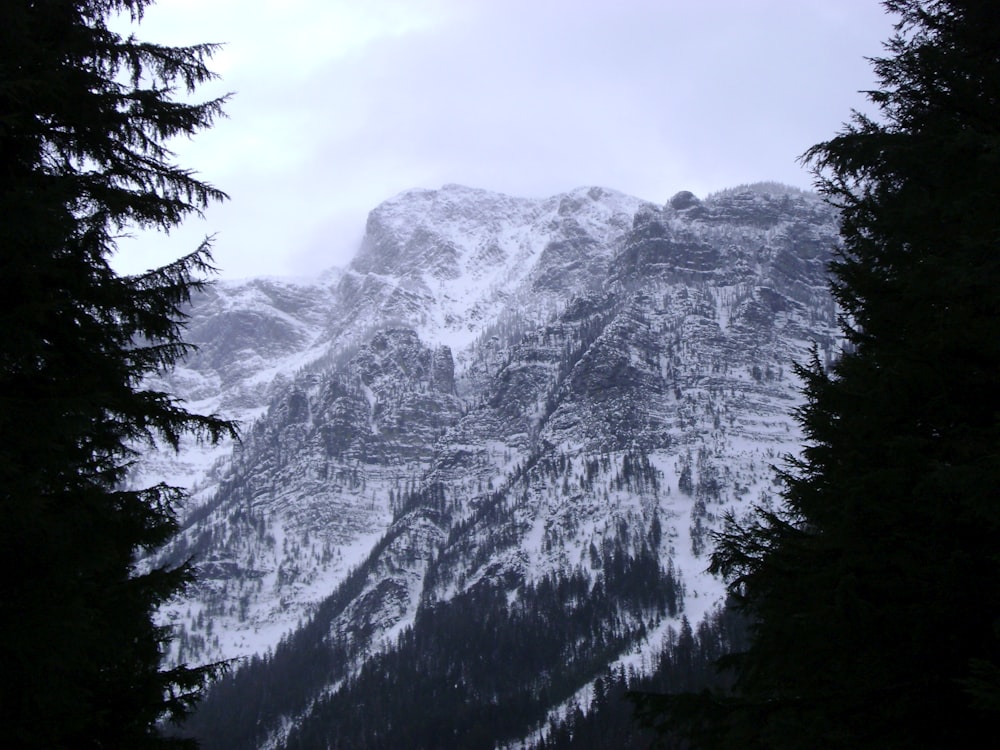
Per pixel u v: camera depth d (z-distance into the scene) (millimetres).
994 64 15438
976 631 12508
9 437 11594
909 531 13992
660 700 16031
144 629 14781
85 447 14516
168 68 15156
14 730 11555
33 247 12398
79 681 13797
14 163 13781
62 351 14164
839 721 13695
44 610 11289
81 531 13062
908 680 13398
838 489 15500
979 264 12875
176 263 15172
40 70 13461
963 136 13430
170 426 15266
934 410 14305
